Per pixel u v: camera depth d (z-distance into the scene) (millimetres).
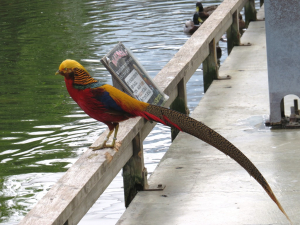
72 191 5059
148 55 15781
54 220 4535
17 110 11742
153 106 5176
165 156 7738
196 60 9781
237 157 4441
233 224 5777
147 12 22266
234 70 12031
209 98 10250
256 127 8609
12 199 7898
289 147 7711
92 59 15617
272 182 6684
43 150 9633
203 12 18969
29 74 14469
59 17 22109
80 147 9711
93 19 21375
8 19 22188
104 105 5332
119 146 6066
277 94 8398
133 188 6820
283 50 8180
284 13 7992
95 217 7234
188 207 6234
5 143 9961
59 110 11672
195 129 4676
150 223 5941
